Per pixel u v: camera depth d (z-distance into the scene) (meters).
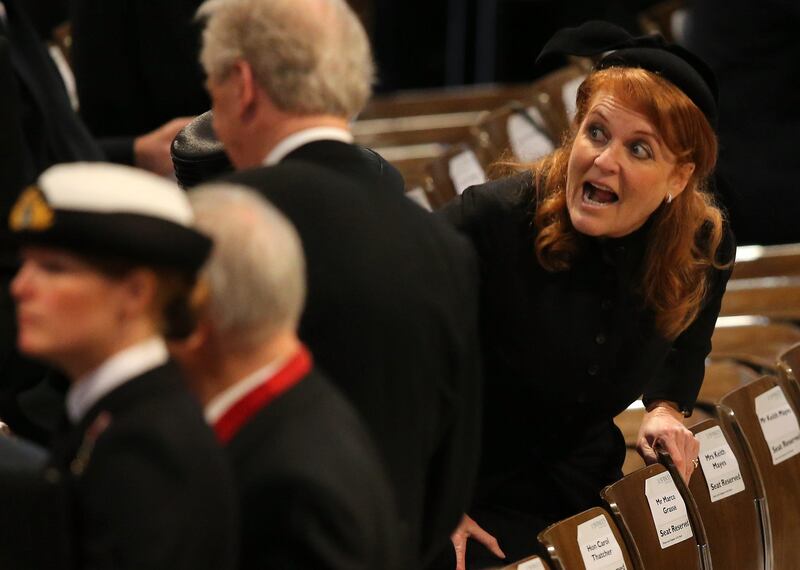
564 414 8.62
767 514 9.46
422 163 15.74
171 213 4.67
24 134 9.88
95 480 4.46
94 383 4.61
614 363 8.42
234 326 4.92
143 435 4.48
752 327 12.69
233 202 5.05
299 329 5.66
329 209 5.72
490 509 8.83
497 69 21.84
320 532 4.81
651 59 7.92
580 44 8.23
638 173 7.86
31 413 8.74
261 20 5.91
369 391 5.66
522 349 8.37
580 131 8.03
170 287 4.68
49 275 4.55
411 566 6.05
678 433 8.98
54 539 4.55
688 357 9.25
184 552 4.45
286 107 5.96
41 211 4.52
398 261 5.82
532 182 8.32
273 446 4.91
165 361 4.68
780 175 14.05
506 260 8.25
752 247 14.03
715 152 8.11
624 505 8.55
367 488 4.99
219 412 5.02
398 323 5.73
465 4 21.77
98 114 12.05
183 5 11.64
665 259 8.27
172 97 11.95
